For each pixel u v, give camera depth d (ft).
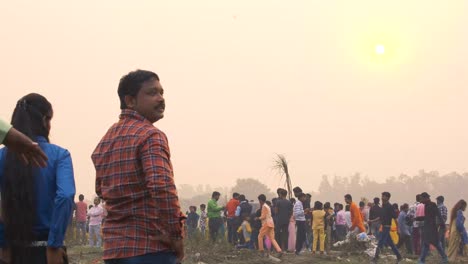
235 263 54.44
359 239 64.90
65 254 12.77
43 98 13.26
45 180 12.63
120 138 12.60
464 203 59.06
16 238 12.40
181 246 12.16
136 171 12.34
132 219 12.26
